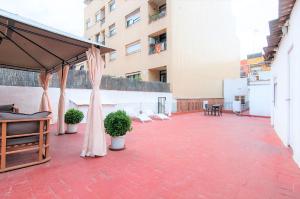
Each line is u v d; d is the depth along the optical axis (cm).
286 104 514
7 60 652
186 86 1535
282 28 474
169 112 1384
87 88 1037
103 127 446
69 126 684
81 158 416
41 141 382
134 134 693
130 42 1723
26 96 847
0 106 656
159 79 1650
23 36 419
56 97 926
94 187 284
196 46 1617
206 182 300
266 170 349
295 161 392
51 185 289
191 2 1573
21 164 360
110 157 425
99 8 2145
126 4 1761
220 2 1861
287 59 498
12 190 272
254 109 1353
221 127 859
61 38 412
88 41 420
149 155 440
